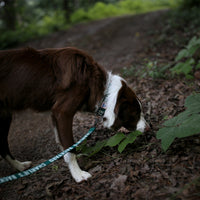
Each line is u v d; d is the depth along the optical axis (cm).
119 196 211
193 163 218
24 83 238
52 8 2242
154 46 702
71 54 248
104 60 744
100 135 330
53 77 242
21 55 242
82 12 2017
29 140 389
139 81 468
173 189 197
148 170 231
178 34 749
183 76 435
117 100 259
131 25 1295
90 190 229
